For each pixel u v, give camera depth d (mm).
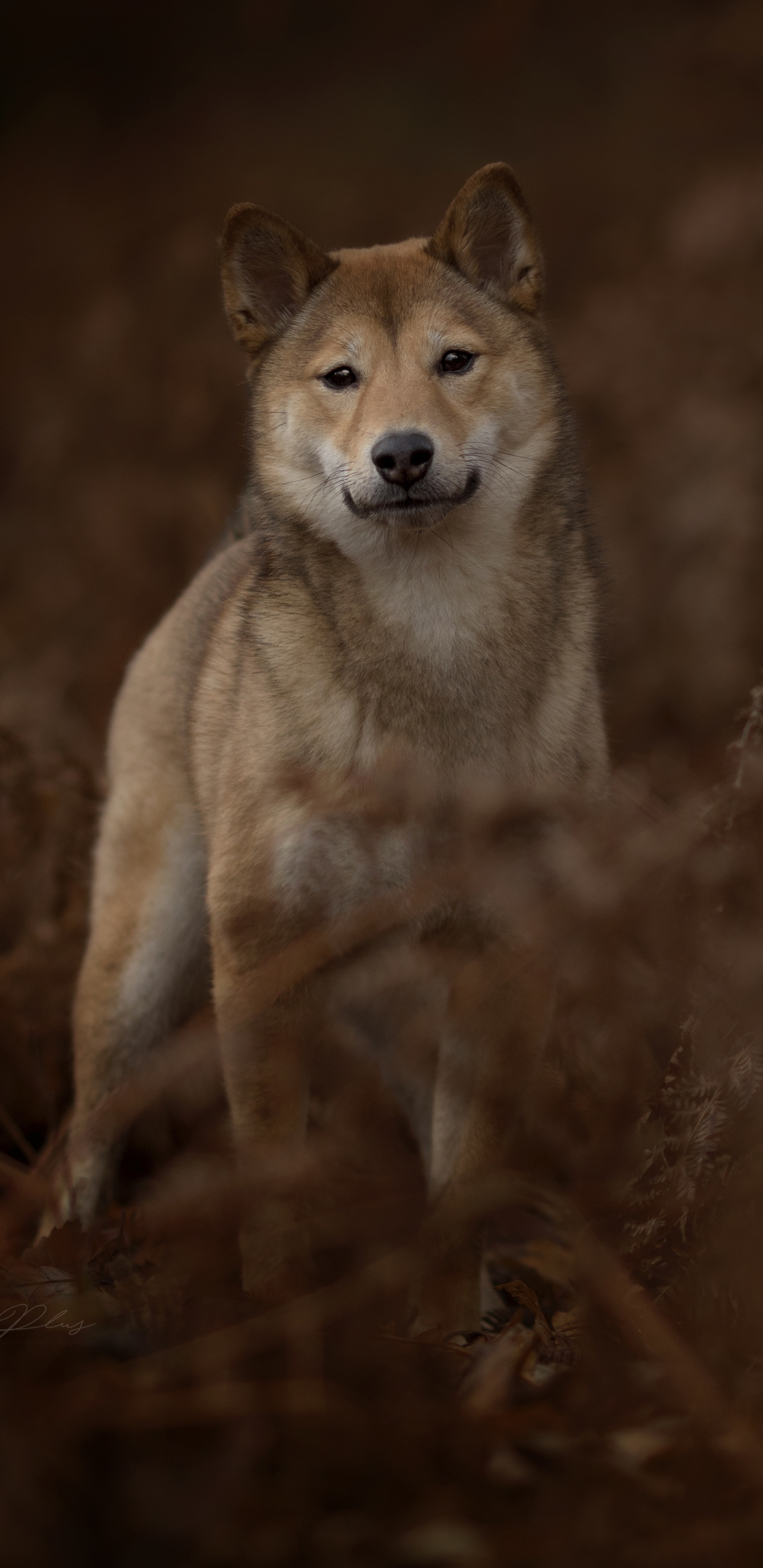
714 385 13320
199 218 22891
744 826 5883
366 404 6797
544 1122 7004
